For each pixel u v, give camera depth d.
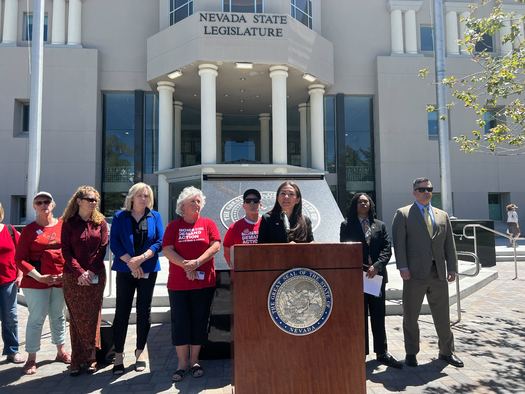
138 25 20.11
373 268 4.35
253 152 25.38
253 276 2.73
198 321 4.25
